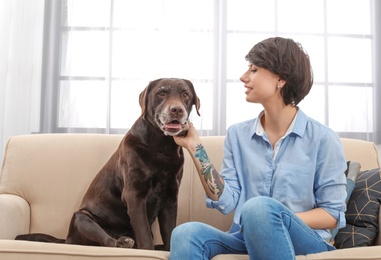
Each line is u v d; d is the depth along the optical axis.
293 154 1.45
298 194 1.43
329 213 1.38
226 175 1.55
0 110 2.88
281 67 1.42
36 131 2.93
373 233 1.69
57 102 2.95
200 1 3.01
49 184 2.10
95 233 1.70
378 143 2.97
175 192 1.86
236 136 1.60
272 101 1.48
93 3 3.02
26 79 2.92
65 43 2.99
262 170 1.48
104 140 2.21
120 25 3.00
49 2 2.97
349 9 3.07
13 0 2.94
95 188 1.94
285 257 1.15
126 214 1.91
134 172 1.76
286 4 3.05
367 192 1.77
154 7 3.01
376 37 3.04
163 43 2.98
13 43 2.93
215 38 3.02
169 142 1.78
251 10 3.04
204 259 1.25
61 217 2.06
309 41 3.04
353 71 3.03
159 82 1.78
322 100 2.99
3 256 1.28
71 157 2.15
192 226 1.27
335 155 1.42
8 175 2.10
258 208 1.18
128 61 2.98
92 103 2.96
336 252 1.26
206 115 2.94
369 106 3.00
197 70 2.97
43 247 1.31
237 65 3.00
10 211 1.86
